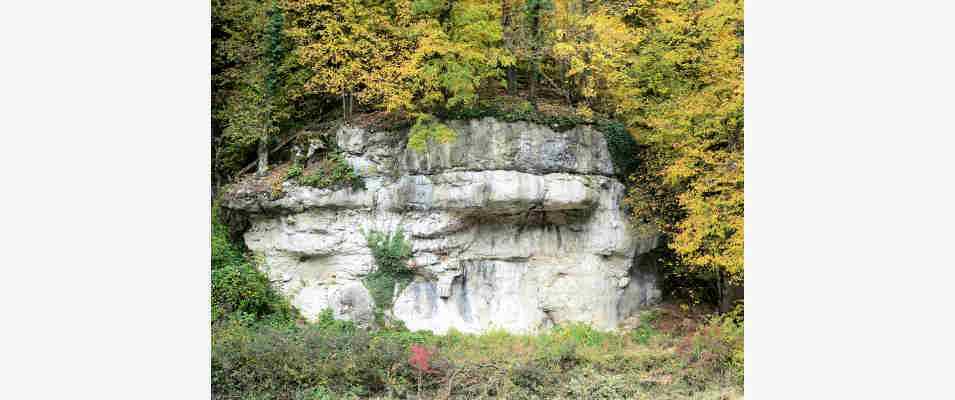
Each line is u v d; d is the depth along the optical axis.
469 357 21.55
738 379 20.56
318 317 24.59
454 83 23.36
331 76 24.95
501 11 25.95
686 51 25.02
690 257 24.14
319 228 25.20
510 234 25.78
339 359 19.81
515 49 25.44
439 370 20.11
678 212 26.28
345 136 25.39
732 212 22.75
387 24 25.17
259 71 26.47
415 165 24.66
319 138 25.91
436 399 19.33
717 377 20.94
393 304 24.97
